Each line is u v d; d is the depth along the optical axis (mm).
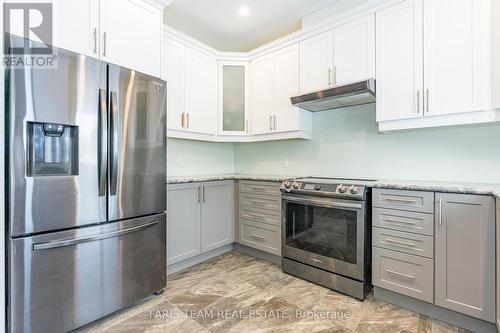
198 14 2691
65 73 1481
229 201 3033
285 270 2463
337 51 2350
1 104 1310
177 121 2678
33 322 1390
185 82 2758
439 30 1824
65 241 1475
